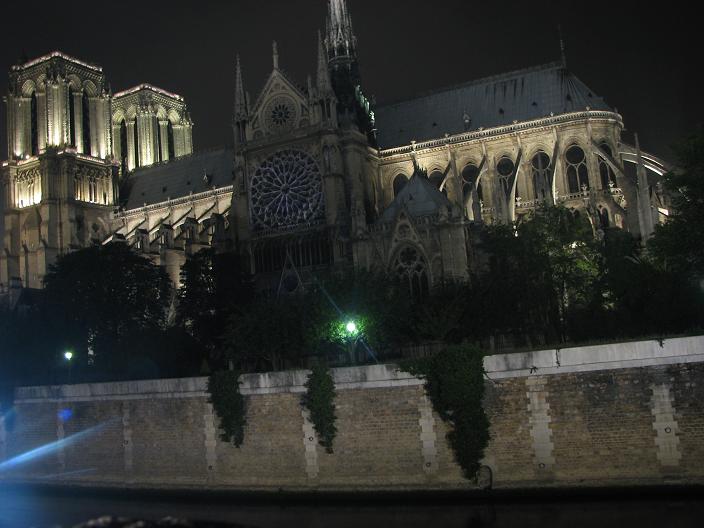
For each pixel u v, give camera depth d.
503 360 46.97
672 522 37.94
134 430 59.44
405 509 45.97
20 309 119.38
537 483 45.59
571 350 45.56
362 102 125.62
